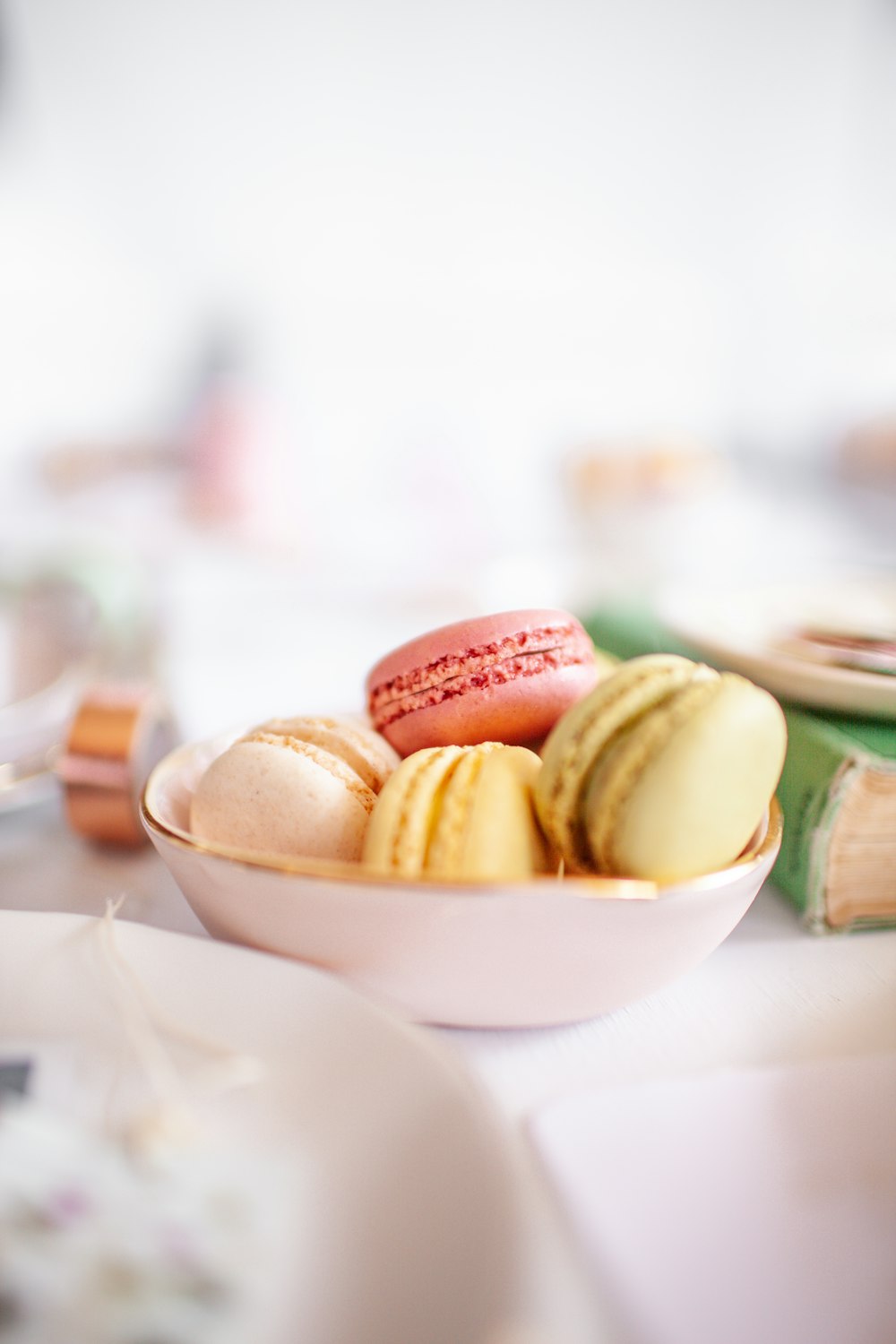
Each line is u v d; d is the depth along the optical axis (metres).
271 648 0.63
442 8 1.81
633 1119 0.28
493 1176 0.24
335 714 0.36
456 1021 0.30
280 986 0.28
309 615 0.73
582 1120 0.28
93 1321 0.23
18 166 1.77
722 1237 0.26
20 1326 0.22
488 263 1.96
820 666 0.37
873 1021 0.31
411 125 1.88
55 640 0.56
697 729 0.29
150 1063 0.27
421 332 1.93
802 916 0.34
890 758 0.33
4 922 0.29
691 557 0.93
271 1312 0.23
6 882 0.36
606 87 1.87
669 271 1.95
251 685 0.54
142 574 0.73
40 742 0.41
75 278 1.85
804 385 1.81
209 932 0.31
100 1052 0.27
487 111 1.89
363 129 1.88
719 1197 0.26
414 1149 0.25
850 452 1.43
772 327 1.86
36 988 0.28
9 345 1.83
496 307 1.96
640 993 0.30
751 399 1.89
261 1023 0.27
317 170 1.90
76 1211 0.24
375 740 0.33
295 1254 0.24
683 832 0.29
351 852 0.31
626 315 1.95
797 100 1.82
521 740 0.34
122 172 1.82
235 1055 0.27
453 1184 0.24
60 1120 0.25
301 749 0.32
